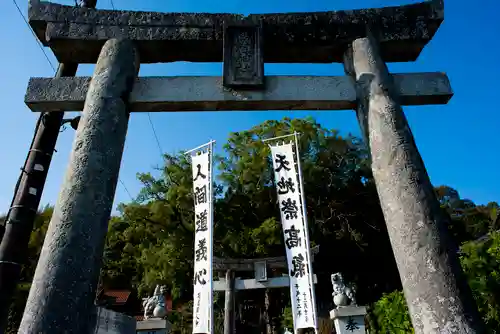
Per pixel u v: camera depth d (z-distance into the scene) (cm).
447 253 436
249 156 2661
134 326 747
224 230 2505
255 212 2608
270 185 2614
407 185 482
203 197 1099
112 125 537
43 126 676
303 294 1077
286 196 1112
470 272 775
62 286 419
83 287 429
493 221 2820
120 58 593
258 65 610
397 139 520
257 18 651
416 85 614
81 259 440
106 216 482
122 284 3197
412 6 662
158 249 2564
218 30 639
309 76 617
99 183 489
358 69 610
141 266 2891
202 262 1062
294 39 645
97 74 578
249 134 2791
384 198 498
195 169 1126
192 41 630
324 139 2792
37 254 2580
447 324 396
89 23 620
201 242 1075
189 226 2381
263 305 2814
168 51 643
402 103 618
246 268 1667
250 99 592
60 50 627
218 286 1652
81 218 461
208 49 646
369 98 575
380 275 2792
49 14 616
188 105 597
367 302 2675
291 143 1154
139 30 626
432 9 657
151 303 1141
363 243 2550
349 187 2773
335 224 2714
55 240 446
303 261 1087
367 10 664
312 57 675
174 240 2364
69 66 705
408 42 646
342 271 2802
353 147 2897
